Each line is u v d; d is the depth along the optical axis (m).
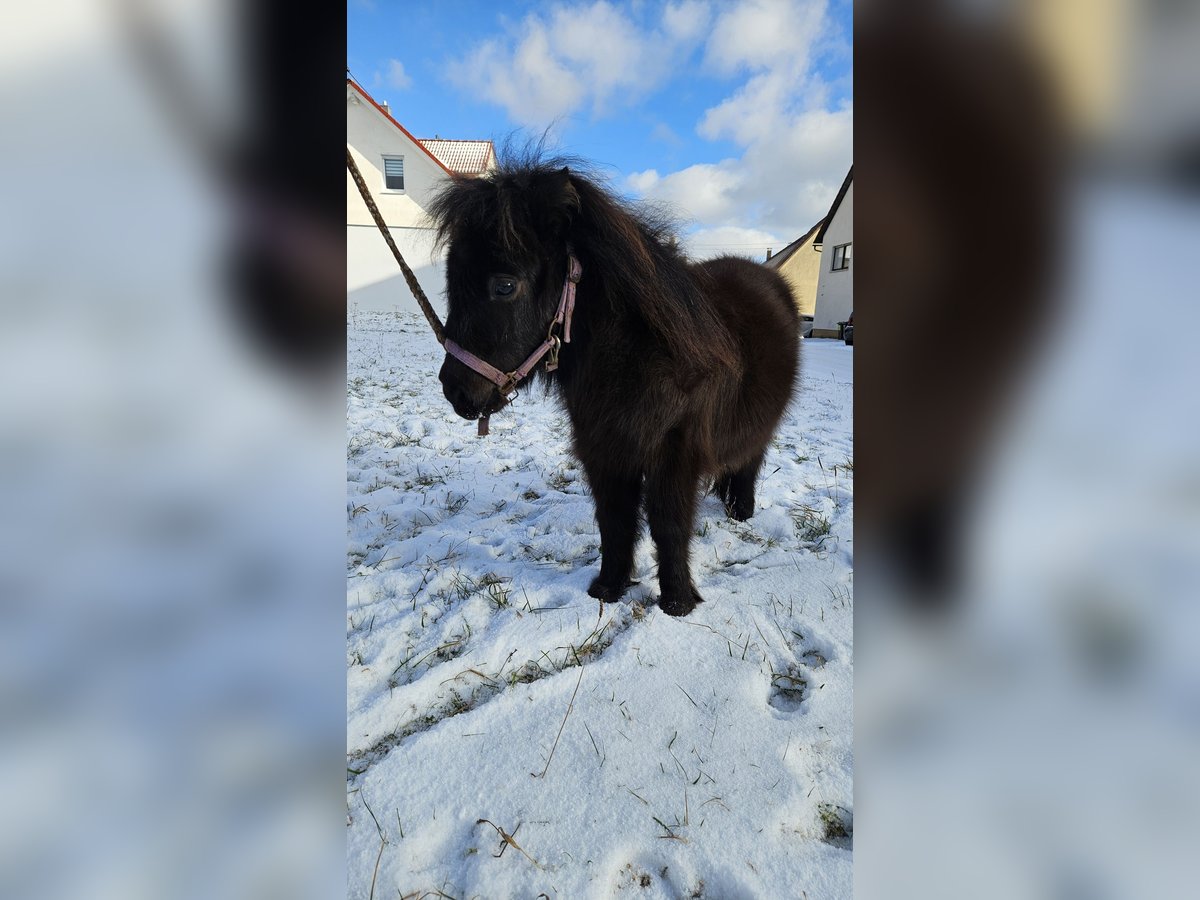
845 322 16.92
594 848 1.35
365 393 6.69
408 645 2.16
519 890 1.27
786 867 1.31
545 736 1.67
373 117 17.70
